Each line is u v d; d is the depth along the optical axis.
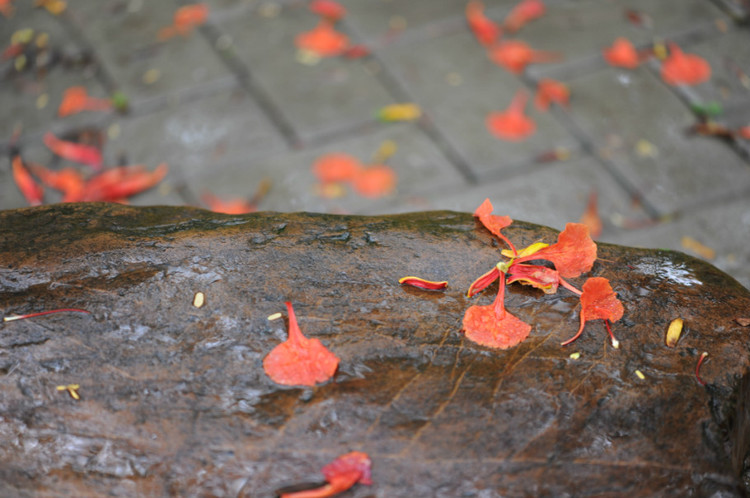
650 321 1.29
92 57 2.37
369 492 1.21
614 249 1.34
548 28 2.47
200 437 1.24
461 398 1.25
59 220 1.34
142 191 2.01
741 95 2.24
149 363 1.27
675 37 2.43
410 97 2.23
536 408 1.25
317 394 1.25
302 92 2.25
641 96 2.23
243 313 1.29
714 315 1.29
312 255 1.32
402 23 2.49
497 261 1.32
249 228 1.34
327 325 1.29
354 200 1.97
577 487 1.22
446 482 1.22
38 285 1.30
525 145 2.10
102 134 2.15
